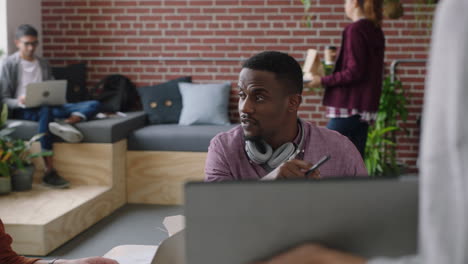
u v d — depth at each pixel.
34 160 4.63
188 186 0.63
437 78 0.52
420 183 0.61
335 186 0.63
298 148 1.51
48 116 4.53
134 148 4.80
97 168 4.53
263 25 5.46
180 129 4.93
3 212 3.69
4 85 4.89
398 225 0.63
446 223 0.51
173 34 5.59
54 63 5.75
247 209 0.63
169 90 5.43
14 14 5.21
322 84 3.71
